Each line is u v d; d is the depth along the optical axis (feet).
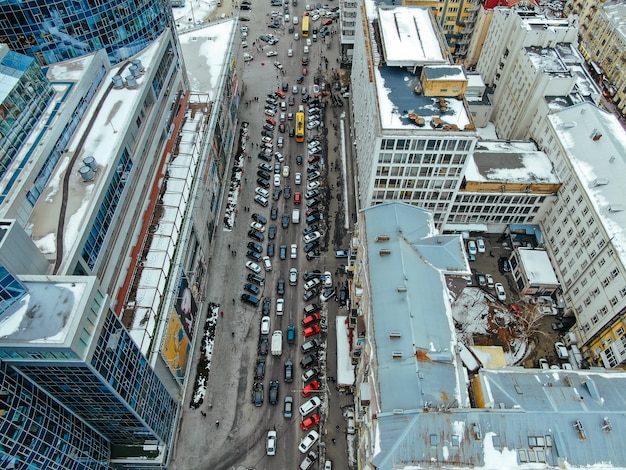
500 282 353.31
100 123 274.98
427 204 337.72
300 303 340.39
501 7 450.71
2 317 175.11
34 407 192.65
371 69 330.13
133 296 264.31
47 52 287.69
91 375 187.11
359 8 418.31
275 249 372.38
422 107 303.89
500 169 350.43
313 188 411.95
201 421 285.64
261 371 303.27
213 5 636.07
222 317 331.98
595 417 200.85
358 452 260.83
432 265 251.39
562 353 311.88
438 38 341.41
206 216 349.41
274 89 516.32
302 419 285.43
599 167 317.83
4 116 226.38
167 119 345.72
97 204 233.35
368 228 269.85
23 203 222.69
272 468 268.41
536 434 197.57
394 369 214.48
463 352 247.70
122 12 301.84
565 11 578.66
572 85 369.30
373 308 236.02
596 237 296.71
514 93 417.69
